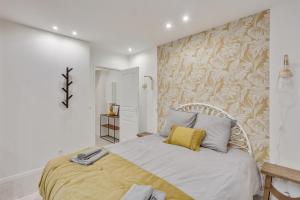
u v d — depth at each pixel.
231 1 1.95
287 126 1.93
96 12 2.22
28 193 2.23
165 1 1.96
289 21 1.91
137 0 1.95
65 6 2.07
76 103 3.24
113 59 4.20
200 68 2.85
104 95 5.70
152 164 1.77
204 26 2.64
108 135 5.64
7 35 2.46
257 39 2.21
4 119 2.46
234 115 2.45
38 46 2.76
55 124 2.98
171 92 3.34
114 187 1.27
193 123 2.65
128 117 4.08
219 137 2.25
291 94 1.90
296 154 1.87
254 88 2.25
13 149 2.55
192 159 1.90
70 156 1.88
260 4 2.01
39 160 2.80
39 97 2.78
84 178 1.40
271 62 2.05
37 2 1.97
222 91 2.57
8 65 2.48
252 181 1.78
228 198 1.27
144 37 3.13
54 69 2.94
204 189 1.30
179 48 3.19
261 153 2.19
